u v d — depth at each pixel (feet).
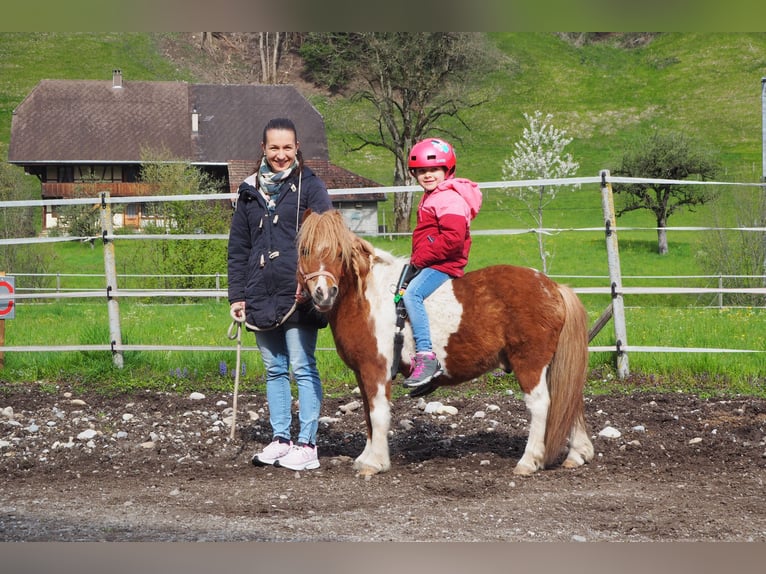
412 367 18.19
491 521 15.08
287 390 20.22
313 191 19.43
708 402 26.55
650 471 18.99
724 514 15.55
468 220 18.03
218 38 293.02
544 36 303.27
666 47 292.20
